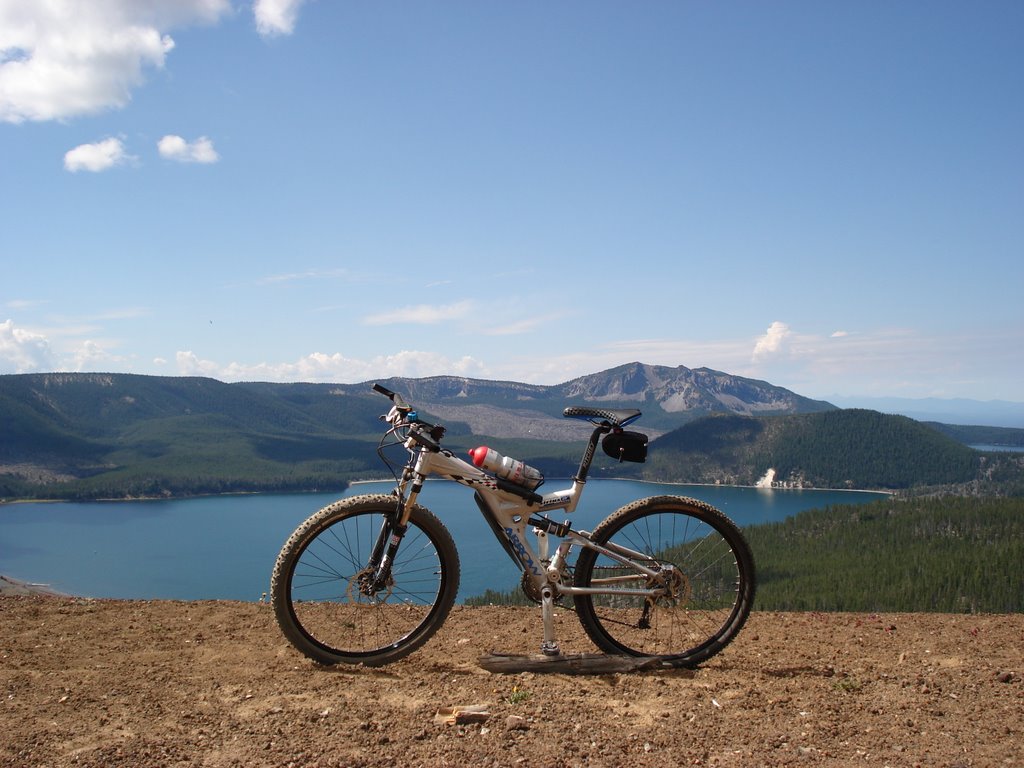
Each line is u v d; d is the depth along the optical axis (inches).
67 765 109.3
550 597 163.3
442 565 167.5
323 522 160.4
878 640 200.1
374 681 150.4
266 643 185.3
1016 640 198.5
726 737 118.9
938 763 108.2
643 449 166.4
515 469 164.4
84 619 212.2
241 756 111.8
